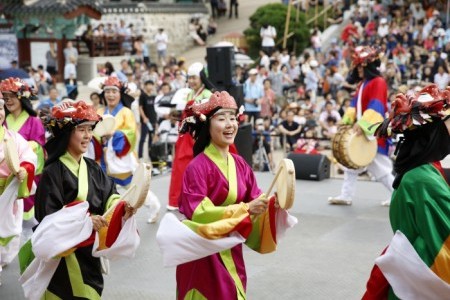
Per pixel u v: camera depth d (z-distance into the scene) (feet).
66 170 17.44
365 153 30.96
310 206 32.45
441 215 15.10
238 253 17.06
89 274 17.58
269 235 16.61
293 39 92.22
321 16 100.99
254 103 59.77
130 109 30.04
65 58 84.02
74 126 17.35
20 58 84.17
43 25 83.92
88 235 16.66
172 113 44.14
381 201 33.50
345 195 32.55
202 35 108.47
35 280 17.38
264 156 45.65
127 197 16.78
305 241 27.27
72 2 83.61
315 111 65.62
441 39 82.02
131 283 23.06
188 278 16.66
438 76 71.10
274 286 22.63
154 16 105.09
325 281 23.08
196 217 16.15
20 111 25.21
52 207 17.07
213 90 30.14
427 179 15.33
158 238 16.03
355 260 25.09
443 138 15.65
